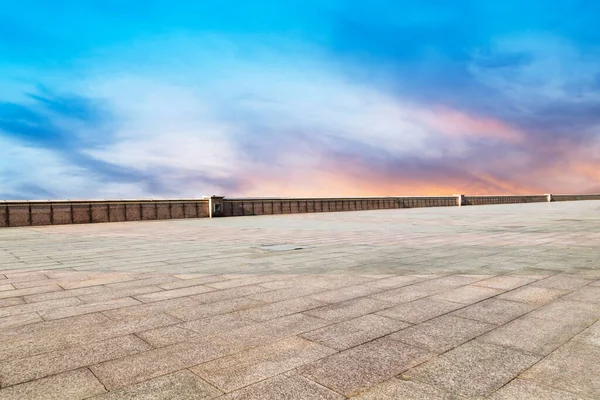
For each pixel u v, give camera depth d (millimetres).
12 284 6273
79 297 5410
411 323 4176
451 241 11508
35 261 8688
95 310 4773
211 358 3324
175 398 2662
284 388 2791
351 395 2689
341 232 14984
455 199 47719
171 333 3943
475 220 20797
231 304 4980
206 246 11062
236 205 28781
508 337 3744
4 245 11992
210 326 4141
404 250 9727
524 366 3119
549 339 3684
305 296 5344
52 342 3725
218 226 19062
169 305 4965
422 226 17406
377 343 3621
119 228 18828
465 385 2818
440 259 8258
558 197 66250
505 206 43625
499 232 13930
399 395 2686
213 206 27281
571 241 11008
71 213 22328
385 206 39594
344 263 7922
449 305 4832
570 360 3223
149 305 4973
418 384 2838
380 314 4496
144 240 13031
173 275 6883
